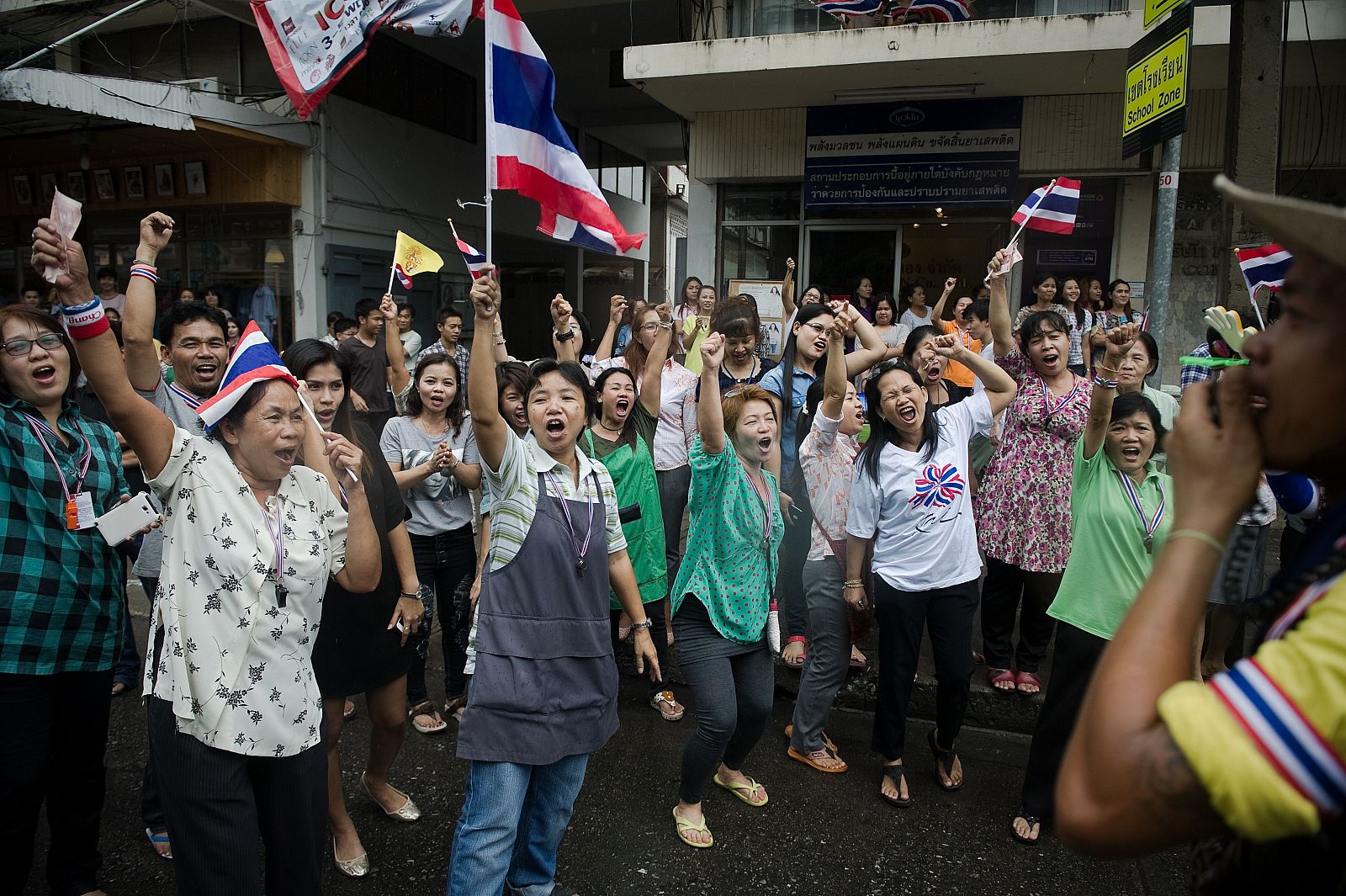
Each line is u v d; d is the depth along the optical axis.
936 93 9.49
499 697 2.44
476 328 2.46
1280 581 1.00
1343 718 0.76
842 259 10.74
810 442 3.74
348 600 2.91
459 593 4.13
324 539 2.35
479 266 2.44
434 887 2.98
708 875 3.07
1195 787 0.79
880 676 3.53
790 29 10.05
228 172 12.23
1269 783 0.76
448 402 3.99
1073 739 0.93
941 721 3.61
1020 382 4.26
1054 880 3.07
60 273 1.95
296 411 2.25
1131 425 3.08
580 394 2.66
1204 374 4.97
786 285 6.22
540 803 2.65
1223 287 5.04
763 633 3.29
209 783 2.11
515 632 2.49
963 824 3.42
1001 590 4.27
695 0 10.36
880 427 3.50
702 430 3.12
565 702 2.51
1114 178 9.52
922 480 3.39
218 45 12.19
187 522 2.16
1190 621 0.91
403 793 3.58
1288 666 0.80
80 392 4.47
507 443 2.53
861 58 8.48
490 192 3.21
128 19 12.12
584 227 3.49
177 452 2.16
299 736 2.23
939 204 10.00
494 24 3.20
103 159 12.82
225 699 2.11
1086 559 3.18
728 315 4.73
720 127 10.63
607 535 2.71
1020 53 8.06
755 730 3.40
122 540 2.37
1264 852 0.96
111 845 3.22
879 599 3.49
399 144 13.67
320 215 12.18
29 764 2.53
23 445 2.59
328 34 7.99
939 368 4.71
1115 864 3.16
